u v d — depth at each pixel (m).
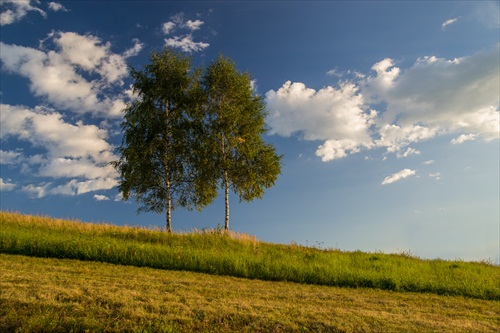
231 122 21.98
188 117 22.64
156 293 7.64
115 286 7.98
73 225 17.45
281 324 6.34
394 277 10.99
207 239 16.78
